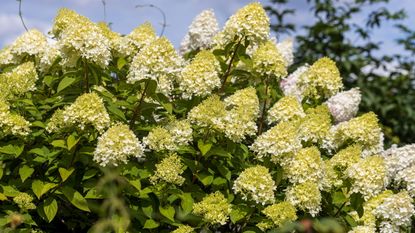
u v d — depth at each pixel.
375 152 6.81
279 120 6.56
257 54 6.88
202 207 5.30
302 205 5.59
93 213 5.66
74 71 5.67
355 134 6.56
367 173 5.89
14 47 6.79
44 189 5.12
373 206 6.30
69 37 5.50
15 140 5.42
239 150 5.98
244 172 5.47
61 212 5.60
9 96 5.71
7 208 5.23
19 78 5.80
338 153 6.28
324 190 6.01
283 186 6.12
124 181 5.11
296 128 6.16
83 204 5.13
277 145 5.70
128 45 6.72
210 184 5.79
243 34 6.52
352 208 6.12
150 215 5.30
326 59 7.34
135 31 6.79
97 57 5.54
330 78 7.23
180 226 5.24
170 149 5.45
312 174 5.72
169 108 5.66
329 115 6.78
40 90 6.34
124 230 4.92
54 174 5.39
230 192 5.87
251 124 5.82
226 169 5.70
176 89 6.47
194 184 5.76
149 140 5.46
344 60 13.07
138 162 5.84
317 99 7.29
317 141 6.56
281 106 6.51
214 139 5.80
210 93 6.09
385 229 6.07
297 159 5.79
